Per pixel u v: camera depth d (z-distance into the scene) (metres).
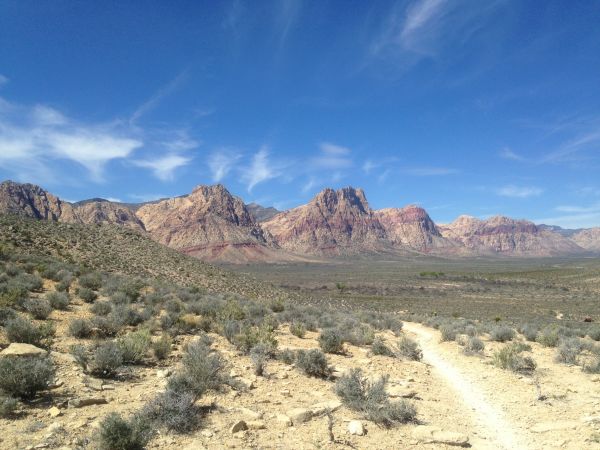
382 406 9.34
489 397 11.83
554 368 15.46
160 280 44.22
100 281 26.86
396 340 21.83
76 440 6.41
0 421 6.91
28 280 21.47
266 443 7.29
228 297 36.03
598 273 143.88
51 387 8.55
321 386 11.39
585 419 9.73
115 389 9.11
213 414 8.28
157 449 6.56
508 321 51.41
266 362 13.10
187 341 14.80
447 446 8.01
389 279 176.75
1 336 11.38
